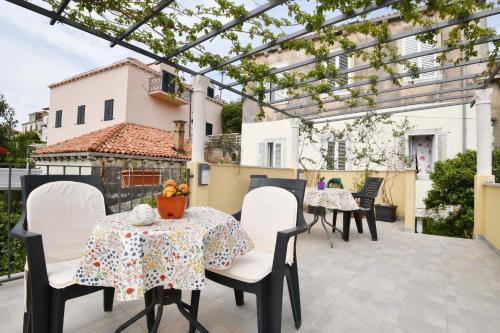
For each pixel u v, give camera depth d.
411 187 4.96
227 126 17.19
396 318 1.94
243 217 2.09
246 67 3.65
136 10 2.31
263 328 1.46
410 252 3.58
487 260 3.27
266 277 1.52
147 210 1.35
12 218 4.02
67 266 1.57
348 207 3.89
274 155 8.77
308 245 3.88
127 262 1.18
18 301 2.05
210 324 1.82
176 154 9.63
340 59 7.19
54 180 1.77
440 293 2.35
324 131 6.86
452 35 2.95
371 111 6.09
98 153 7.78
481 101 4.36
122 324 1.69
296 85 4.15
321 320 1.90
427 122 6.49
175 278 1.26
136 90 11.88
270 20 2.72
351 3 2.30
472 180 5.36
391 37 2.91
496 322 1.91
